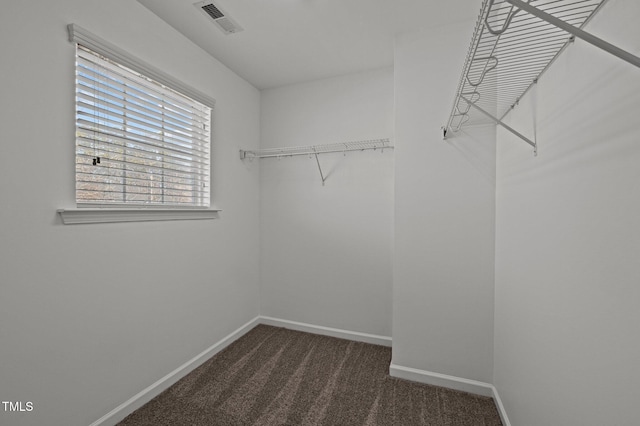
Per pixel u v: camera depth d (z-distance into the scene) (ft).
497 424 4.89
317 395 5.64
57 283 4.09
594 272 2.45
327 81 8.41
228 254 7.77
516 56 3.18
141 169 5.47
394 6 5.43
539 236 3.56
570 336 2.82
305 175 8.68
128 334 5.11
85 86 4.50
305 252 8.70
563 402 2.93
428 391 5.80
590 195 2.52
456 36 5.88
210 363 6.79
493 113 5.60
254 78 8.38
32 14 3.80
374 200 7.97
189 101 6.55
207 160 7.09
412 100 6.16
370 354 7.29
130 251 5.15
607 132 2.30
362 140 8.05
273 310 9.11
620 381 2.11
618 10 2.19
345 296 8.29
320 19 5.82
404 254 6.24
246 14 5.65
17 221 3.68
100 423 4.62
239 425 4.86
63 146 4.17
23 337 3.74
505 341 4.90
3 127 3.54
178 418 5.00
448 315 5.97
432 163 6.03
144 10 5.37
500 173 5.31
